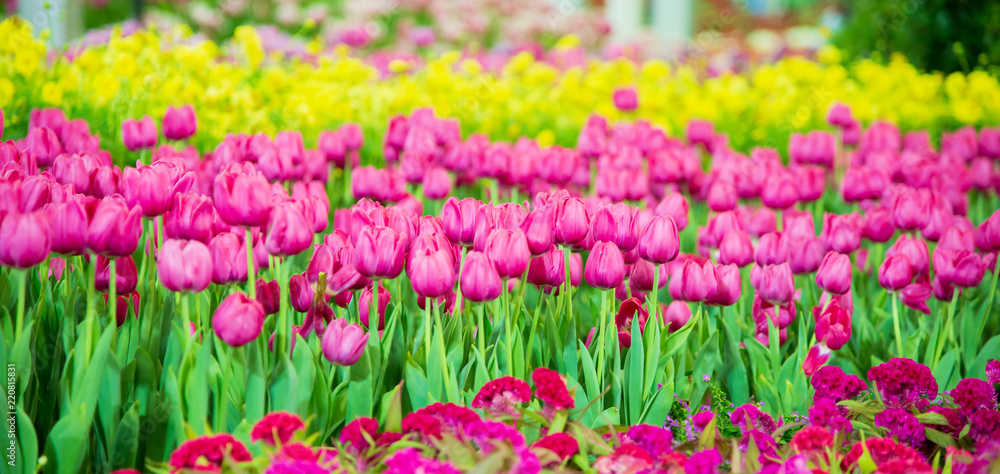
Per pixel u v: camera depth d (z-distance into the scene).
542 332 2.73
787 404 2.61
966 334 3.00
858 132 5.35
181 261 2.01
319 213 2.55
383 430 2.30
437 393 2.35
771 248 2.87
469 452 1.88
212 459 1.79
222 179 2.10
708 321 2.79
